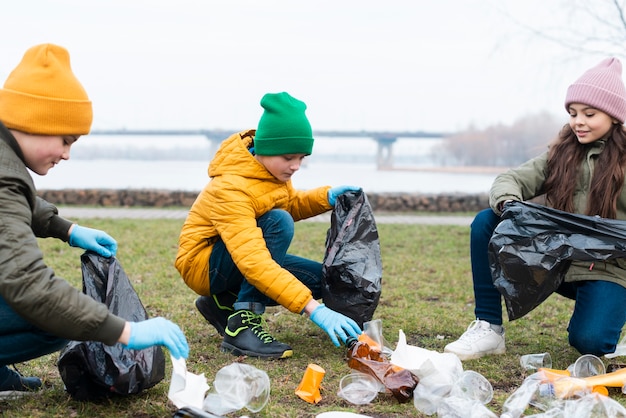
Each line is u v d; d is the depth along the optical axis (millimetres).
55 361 2896
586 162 3004
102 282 2479
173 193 12641
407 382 2469
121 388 2281
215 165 3023
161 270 5250
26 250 2000
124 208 12094
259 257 2793
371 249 3074
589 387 2451
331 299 3012
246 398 2318
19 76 2148
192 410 2109
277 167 2941
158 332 2105
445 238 7777
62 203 12438
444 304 4332
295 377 2711
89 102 2236
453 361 2588
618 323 2820
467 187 28547
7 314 2184
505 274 2764
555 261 2725
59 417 2258
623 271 2863
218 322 3281
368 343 2766
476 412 2199
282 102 2891
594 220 2754
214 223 2914
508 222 2803
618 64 2938
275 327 3598
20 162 2119
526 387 2445
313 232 7969
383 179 36219
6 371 2500
